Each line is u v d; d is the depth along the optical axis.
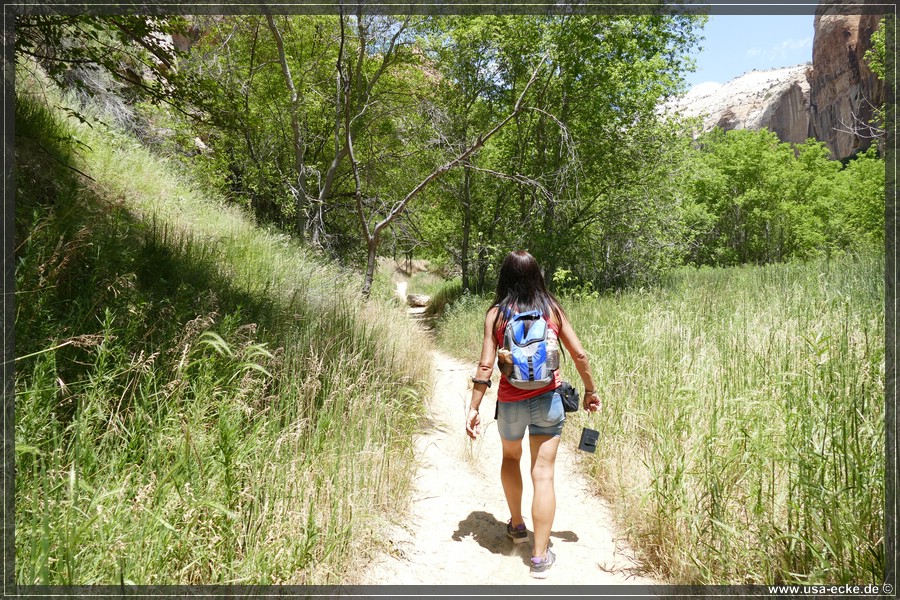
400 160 17.00
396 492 3.88
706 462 3.22
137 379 3.23
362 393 4.50
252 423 3.46
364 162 17.59
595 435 3.35
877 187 25.03
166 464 2.69
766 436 3.07
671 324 6.27
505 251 18.28
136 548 2.27
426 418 5.97
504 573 3.13
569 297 12.46
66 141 6.95
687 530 3.01
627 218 17.55
